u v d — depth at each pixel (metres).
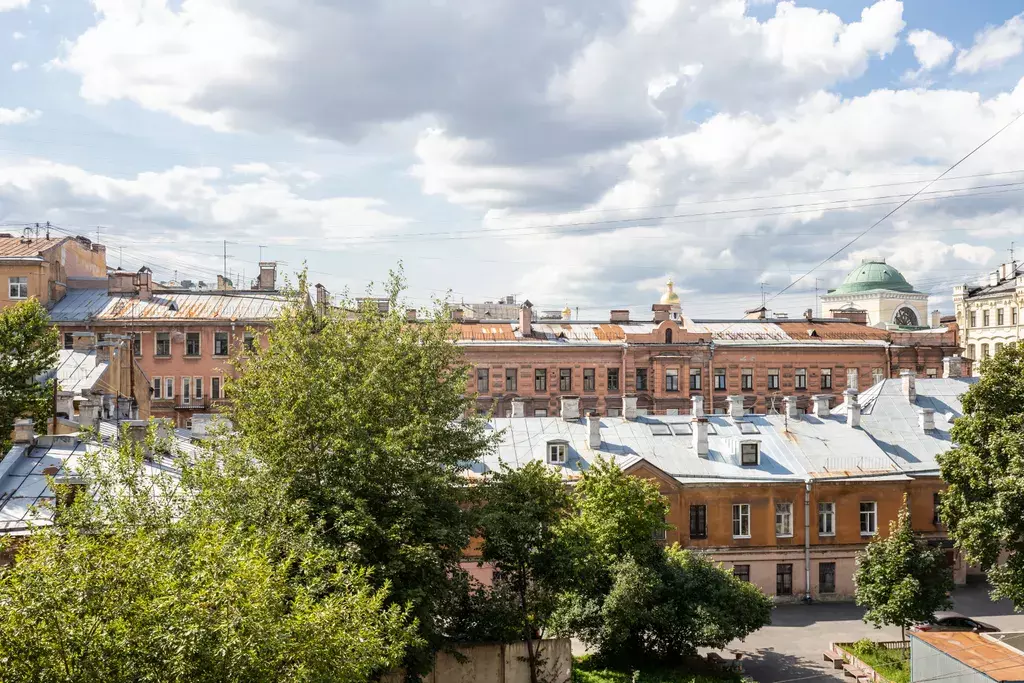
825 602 51.81
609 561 37.97
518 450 53.38
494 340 79.62
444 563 30.25
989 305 99.56
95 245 81.31
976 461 40.03
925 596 42.44
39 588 15.55
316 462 28.66
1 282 69.94
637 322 84.94
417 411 30.81
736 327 86.06
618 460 52.12
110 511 21.55
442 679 34.06
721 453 54.16
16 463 33.25
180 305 72.69
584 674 37.97
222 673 16.06
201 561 17.73
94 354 52.00
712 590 39.16
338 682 17.97
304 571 22.84
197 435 45.81
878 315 125.75
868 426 58.47
